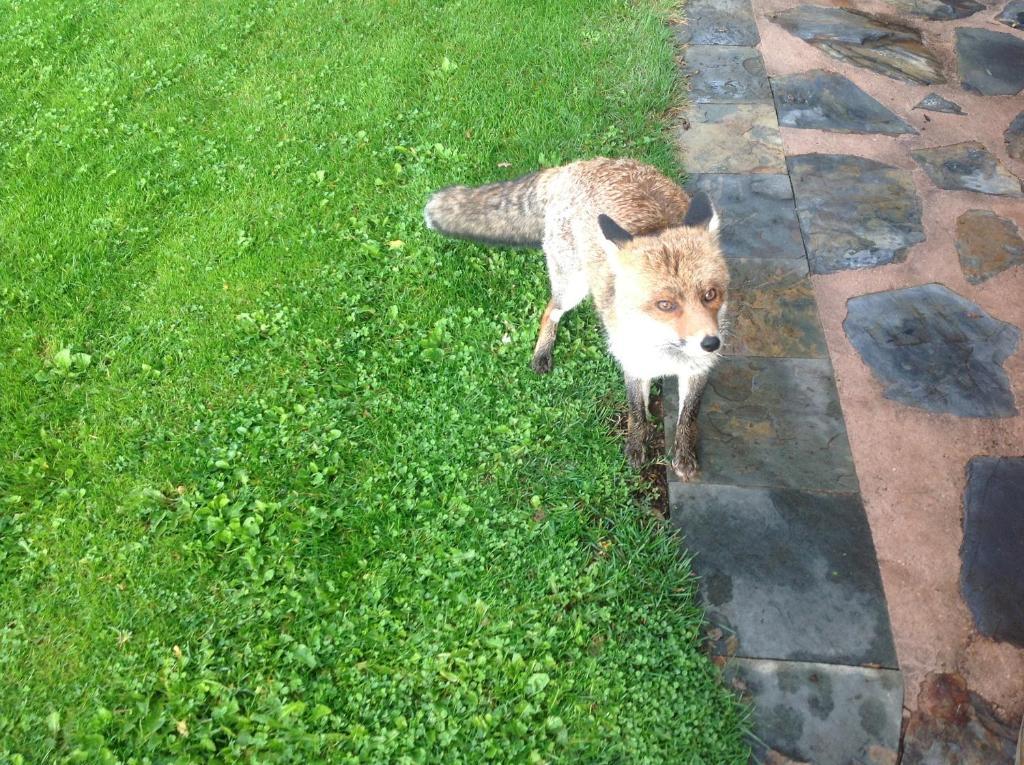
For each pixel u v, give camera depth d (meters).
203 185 2.32
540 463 1.75
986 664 1.48
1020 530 1.63
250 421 1.81
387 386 1.87
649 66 2.63
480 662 1.48
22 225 2.19
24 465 1.73
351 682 1.47
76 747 1.41
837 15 2.92
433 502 1.68
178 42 2.82
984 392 1.83
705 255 1.55
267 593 1.57
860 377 1.87
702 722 1.42
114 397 1.85
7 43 2.83
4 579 1.58
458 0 2.97
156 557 1.60
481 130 2.46
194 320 1.99
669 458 1.76
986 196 2.25
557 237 1.85
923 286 2.04
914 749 1.41
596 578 1.59
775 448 1.77
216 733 1.42
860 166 2.35
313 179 2.33
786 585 1.58
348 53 2.75
